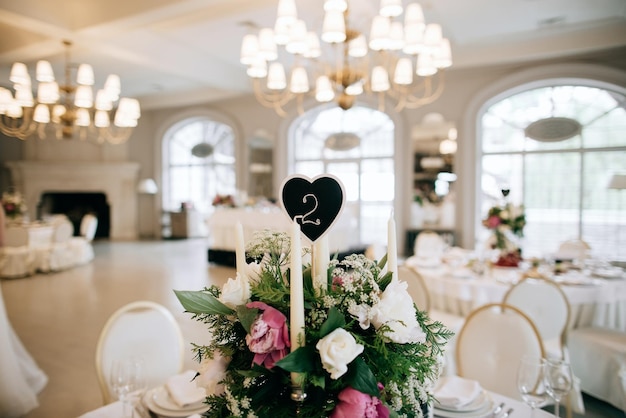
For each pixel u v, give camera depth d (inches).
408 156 322.7
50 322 183.3
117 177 472.4
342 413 32.3
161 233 479.5
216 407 38.9
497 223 147.9
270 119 387.2
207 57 309.3
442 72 293.7
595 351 116.2
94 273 289.9
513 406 58.3
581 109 270.8
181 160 478.9
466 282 131.3
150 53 263.0
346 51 167.2
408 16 144.4
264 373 34.6
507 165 293.4
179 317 182.5
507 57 259.3
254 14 224.2
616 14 217.6
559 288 113.6
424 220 317.1
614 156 262.1
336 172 367.6
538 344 78.4
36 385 123.0
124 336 76.8
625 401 108.6
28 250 283.3
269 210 308.5
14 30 243.3
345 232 286.8
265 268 39.4
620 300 130.5
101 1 199.9
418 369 36.7
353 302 35.5
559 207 277.9
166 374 78.2
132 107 264.5
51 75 222.5
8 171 462.9
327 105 356.8
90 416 57.1
